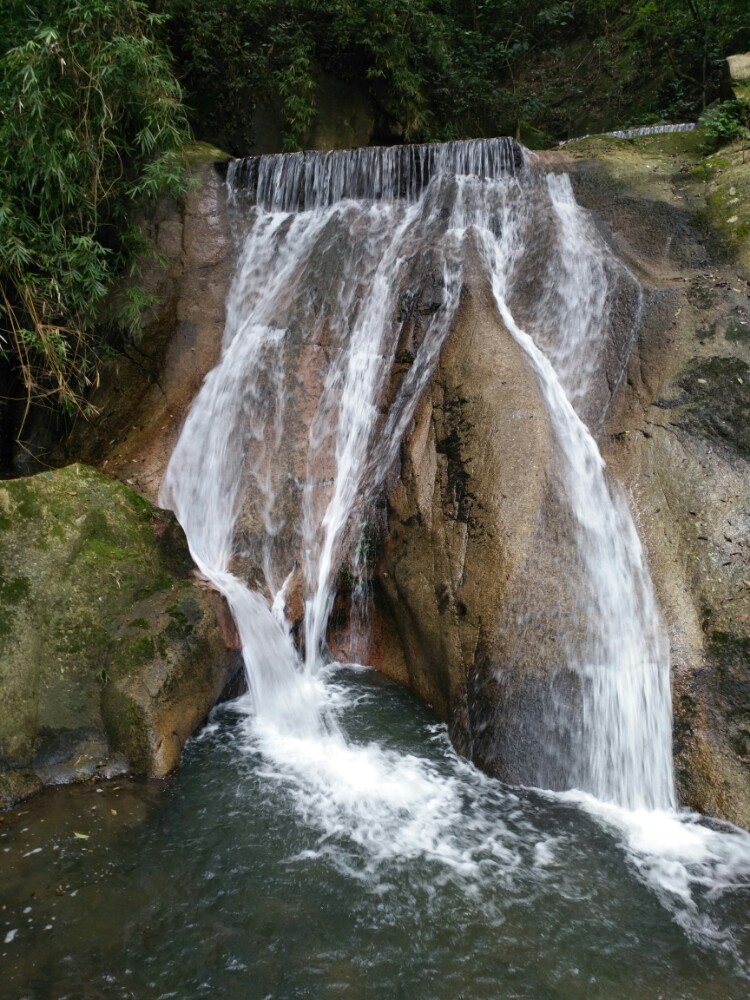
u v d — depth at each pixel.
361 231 7.75
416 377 6.57
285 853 4.06
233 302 7.89
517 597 4.86
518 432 5.48
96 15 6.36
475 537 5.26
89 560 5.09
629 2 15.23
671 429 5.73
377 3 11.51
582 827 4.33
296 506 6.46
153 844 4.09
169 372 7.61
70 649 4.82
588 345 6.45
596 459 5.79
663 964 3.43
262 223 8.28
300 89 11.25
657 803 4.49
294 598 6.15
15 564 4.84
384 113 12.22
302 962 3.38
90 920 3.55
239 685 5.74
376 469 6.44
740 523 5.16
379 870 3.96
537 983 3.31
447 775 4.78
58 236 6.56
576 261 6.84
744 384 5.69
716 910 3.75
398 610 5.85
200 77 11.02
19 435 7.92
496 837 4.23
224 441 6.96
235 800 4.50
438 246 7.15
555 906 3.75
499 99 13.80
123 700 4.70
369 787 4.65
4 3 6.34
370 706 5.62
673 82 13.09
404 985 3.28
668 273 6.64
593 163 7.64
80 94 6.59
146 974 3.28
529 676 4.71
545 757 4.66
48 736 4.61
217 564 6.26
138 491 6.94
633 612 4.94
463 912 3.70
